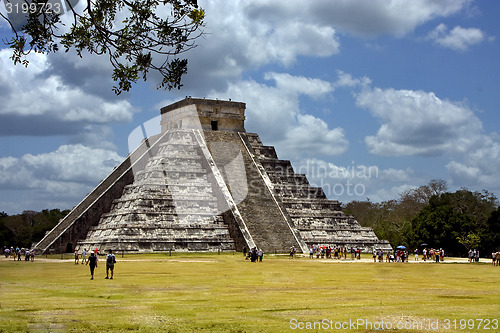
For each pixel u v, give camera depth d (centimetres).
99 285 3281
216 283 3412
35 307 2300
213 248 7662
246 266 5200
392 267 5234
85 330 1845
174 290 2981
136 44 1681
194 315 2103
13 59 1573
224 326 1905
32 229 11925
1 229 11519
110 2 1695
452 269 5028
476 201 10206
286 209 8456
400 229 10644
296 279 3750
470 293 2850
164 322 1972
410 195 12112
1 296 2686
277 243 7756
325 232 8531
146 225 7500
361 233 8850
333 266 5300
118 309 2241
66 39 1688
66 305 2359
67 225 8331
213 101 9462
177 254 7319
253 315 2103
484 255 9056
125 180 8600
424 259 7381
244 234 7650
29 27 1546
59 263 6019
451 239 9075
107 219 8194
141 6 1659
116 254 7219
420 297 2652
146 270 4628
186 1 1653
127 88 1750
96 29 1702
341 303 2420
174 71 1744
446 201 9625
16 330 1834
